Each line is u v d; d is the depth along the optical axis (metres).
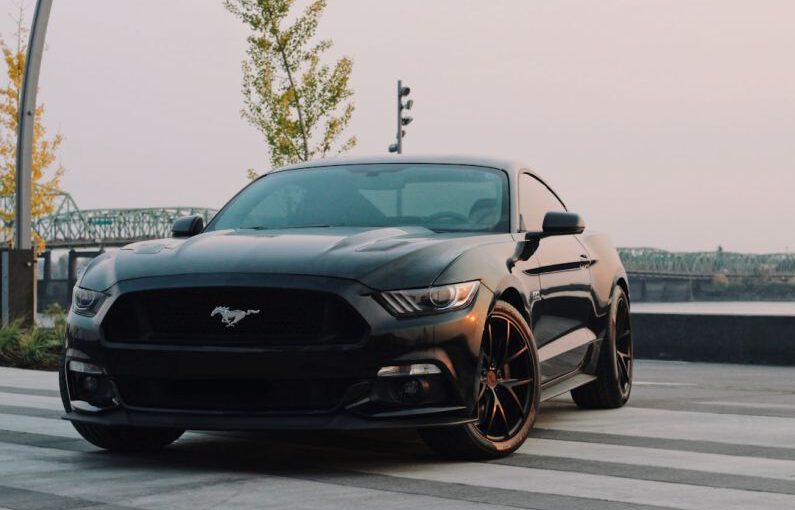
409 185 5.54
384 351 4.18
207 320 4.28
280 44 23.98
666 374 10.71
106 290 4.50
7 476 4.22
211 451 4.91
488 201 5.43
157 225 134.50
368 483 4.04
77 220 132.00
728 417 6.12
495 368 4.68
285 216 5.42
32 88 12.71
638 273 191.75
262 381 4.21
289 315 4.23
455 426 4.40
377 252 4.44
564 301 5.63
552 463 4.51
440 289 4.34
